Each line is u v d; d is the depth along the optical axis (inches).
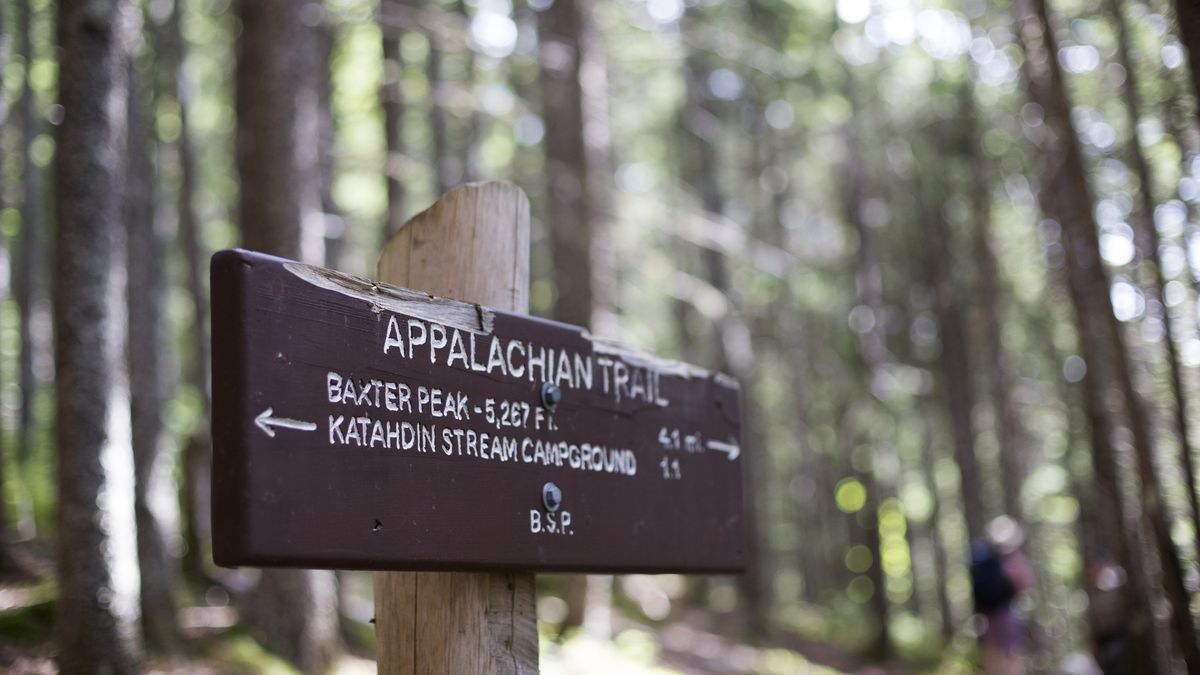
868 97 869.2
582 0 581.3
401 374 104.3
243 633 363.3
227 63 734.5
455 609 120.4
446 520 106.2
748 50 753.0
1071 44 317.7
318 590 369.7
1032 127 363.6
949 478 1156.5
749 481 912.3
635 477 130.6
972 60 645.3
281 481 92.2
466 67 711.1
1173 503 219.3
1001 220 785.6
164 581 339.3
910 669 771.4
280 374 93.7
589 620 542.0
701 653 637.9
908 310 974.4
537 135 816.9
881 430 977.5
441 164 767.1
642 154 1167.6
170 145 720.3
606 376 128.7
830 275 976.3
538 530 116.1
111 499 259.6
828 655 799.1
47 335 741.9
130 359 362.9
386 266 132.5
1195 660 187.8
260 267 94.0
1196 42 165.3
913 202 933.2
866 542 882.1
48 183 625.3
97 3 269.6
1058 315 721.0
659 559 132.0
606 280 573.6
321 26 503.5
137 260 388.8
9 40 518.9
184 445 519.8
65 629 253.4
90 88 268.1
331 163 610.9
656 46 677.9
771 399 1218.0
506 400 115.1
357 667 377.7
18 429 629.9
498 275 128.7
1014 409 866.1
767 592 954.1
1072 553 784.3
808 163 1109.7
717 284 979.9
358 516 97.9
